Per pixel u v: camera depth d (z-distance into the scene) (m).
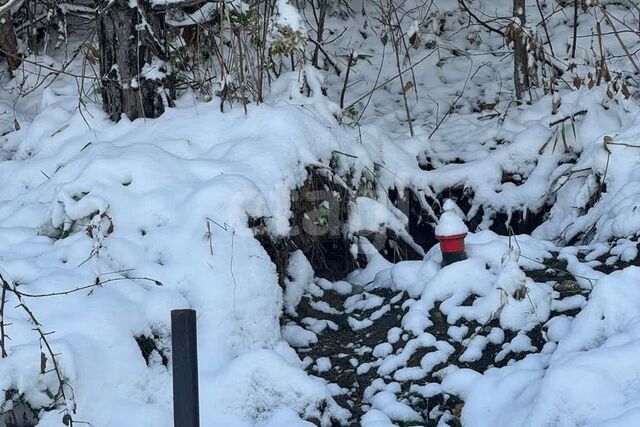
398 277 6.06
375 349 5.73
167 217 5.89
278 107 6.47
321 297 6.18
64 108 7.06
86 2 8.21
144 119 6.65
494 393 5.22
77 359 5.13
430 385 5.43
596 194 6.57
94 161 6.05
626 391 4.92
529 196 6.94
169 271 5.67
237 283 5.67
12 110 7.46
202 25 6.82
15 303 5.38
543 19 8.12
